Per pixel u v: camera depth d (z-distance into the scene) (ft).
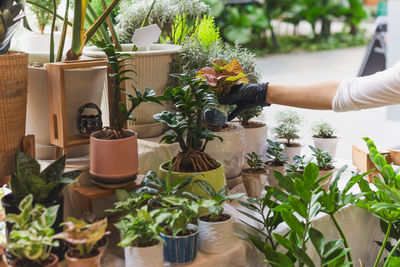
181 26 6.16
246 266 4.19
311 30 32.63
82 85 4.35
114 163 3.87
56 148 4.35
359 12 31.42
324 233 4.84
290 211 4.35
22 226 3.17
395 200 4.19
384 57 13.78
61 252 3.69
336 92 4.75
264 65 25.93
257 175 4.89
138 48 5.59
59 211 3.63
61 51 4.48
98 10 6.07
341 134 11.98
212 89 4.72
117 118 4.36
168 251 3.78
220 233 3.93
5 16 3.89
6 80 3.85
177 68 5.40
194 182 4.15
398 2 12.67
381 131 12.23
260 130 5.76
